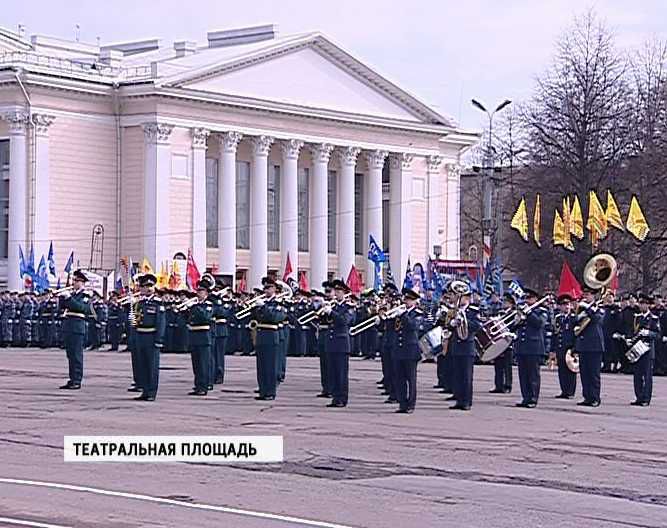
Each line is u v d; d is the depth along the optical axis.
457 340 30.36
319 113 95.31
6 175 83.94
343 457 21.05
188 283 67.88
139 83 85.12
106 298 64.19
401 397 29.09
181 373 41.69
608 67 85.62
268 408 29.45
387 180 105.94
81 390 33.78
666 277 91.69
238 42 103.31
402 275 102.94
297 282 78.81
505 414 29.22
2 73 81.19
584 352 32.00
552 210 85.56
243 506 16.30
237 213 93.75
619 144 85.62
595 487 18.45
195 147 87.88
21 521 15.00
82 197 84.88
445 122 105.69
